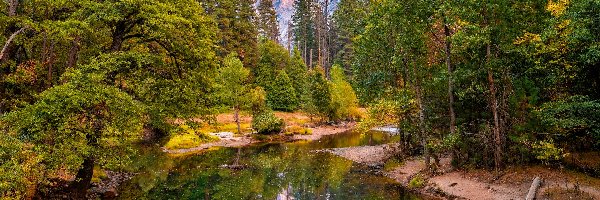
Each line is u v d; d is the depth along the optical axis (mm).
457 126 22859
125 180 24188
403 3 22156
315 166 29922
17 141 12516
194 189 22656
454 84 23234
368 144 42156
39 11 19375
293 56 76500
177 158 33750
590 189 17156
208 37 20672
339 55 92625
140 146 38531
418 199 19875
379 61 26984
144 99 18734
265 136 47312
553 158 20469
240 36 68125
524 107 20781
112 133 15234
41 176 13953
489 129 21172
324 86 60438
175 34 18594
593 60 17547
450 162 24641
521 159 21297
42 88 20969
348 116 64375
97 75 14961
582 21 17375
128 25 19062
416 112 25484
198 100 20141
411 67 25016
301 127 54719
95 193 19953
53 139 14680
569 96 20219
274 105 66312
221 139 44500
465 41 19953
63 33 15625
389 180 24469
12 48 19453
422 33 22922
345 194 21266
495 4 19156
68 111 14539
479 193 19078
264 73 67000
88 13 16875
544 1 19719
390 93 26250
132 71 17812
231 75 47156
